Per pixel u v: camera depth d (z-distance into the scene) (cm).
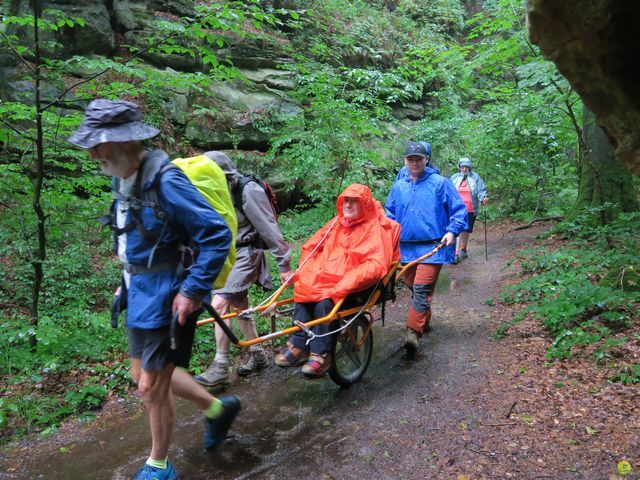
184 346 255
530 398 360
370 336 427
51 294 609
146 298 239
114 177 245
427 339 520
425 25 1944
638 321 448
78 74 869
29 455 315
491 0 959
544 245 845
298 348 372
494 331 517
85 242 714
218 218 233
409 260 489
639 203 848
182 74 495
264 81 1160
